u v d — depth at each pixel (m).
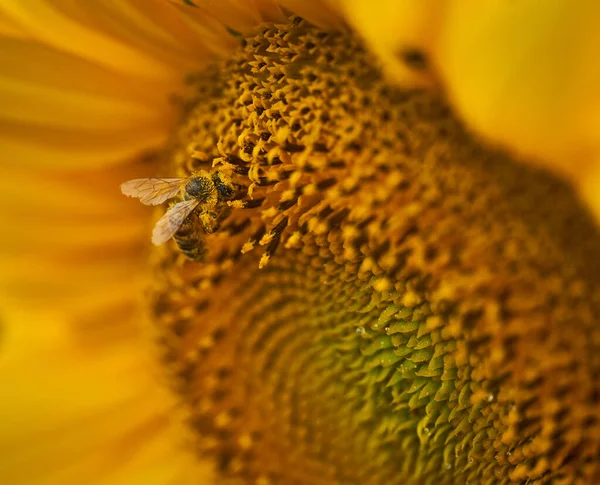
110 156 0.28
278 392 0.28
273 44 0.27
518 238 0.26
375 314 0.27
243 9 0.26
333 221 0.26
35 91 0.27
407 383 0.27
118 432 0.30
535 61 0.23
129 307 0.29
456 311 0.26
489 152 0.25
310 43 0.26
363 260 0.27
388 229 0.26
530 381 0.26
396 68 0.25
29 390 0.29
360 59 0.26
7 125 0.28
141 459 0.30
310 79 0.26
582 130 0.24
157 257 0.29
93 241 0.29
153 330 0.29
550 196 0.25
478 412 0.26
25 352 0.29
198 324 0.29
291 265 0.28
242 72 0.27
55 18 0.27
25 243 0.29
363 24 0.24
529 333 0.26
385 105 0.26
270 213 0.27
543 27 0.23
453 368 0.26
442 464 0.27
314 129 0.26
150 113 0.28
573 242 0.25
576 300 0.25
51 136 0.28
